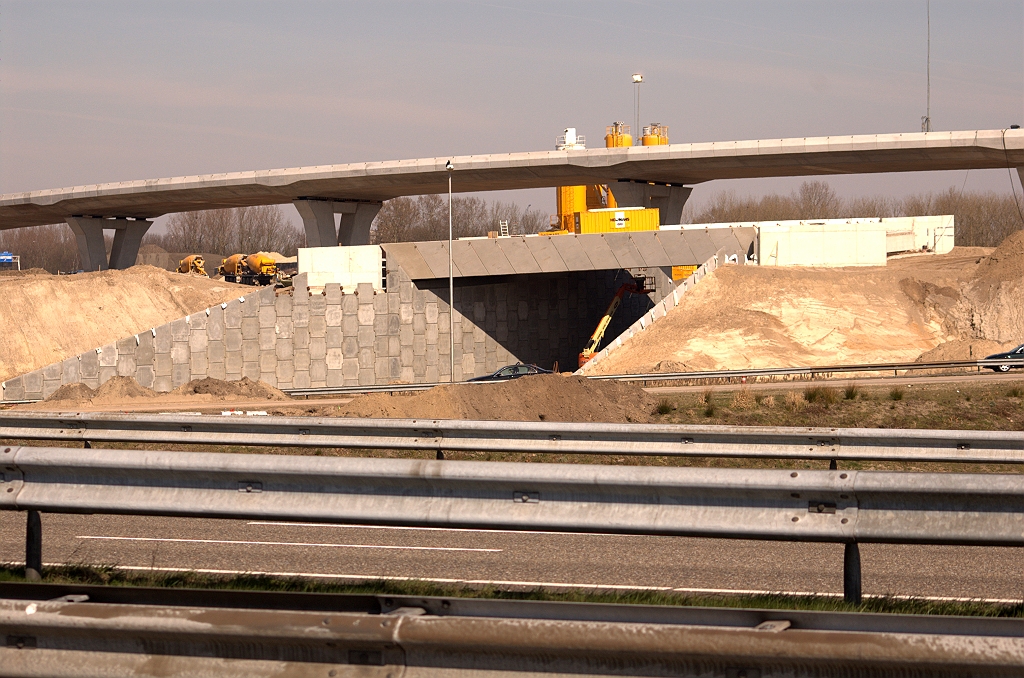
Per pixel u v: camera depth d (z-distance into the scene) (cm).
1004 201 13938
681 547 1017
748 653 410
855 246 6419
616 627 420
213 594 524
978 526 573
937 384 3419
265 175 9131
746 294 5534
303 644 444
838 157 7550
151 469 699
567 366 7069
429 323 6238
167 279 7981
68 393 4316
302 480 692
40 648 470
